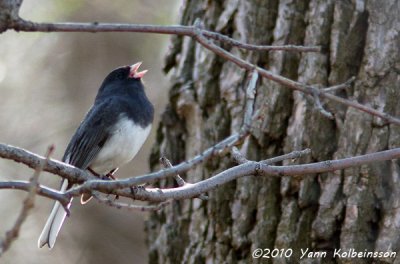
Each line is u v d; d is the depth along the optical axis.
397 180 8.47
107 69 16.66
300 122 8.95
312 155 8.84
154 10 14.80
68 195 6.21
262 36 9.49
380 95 8.71
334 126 8.85
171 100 10.20
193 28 7.00
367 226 8.48
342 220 8.56
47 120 16.58
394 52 8.76
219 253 9.27
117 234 16.75
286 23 9.30
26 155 6.54
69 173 6.74
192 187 6.84
